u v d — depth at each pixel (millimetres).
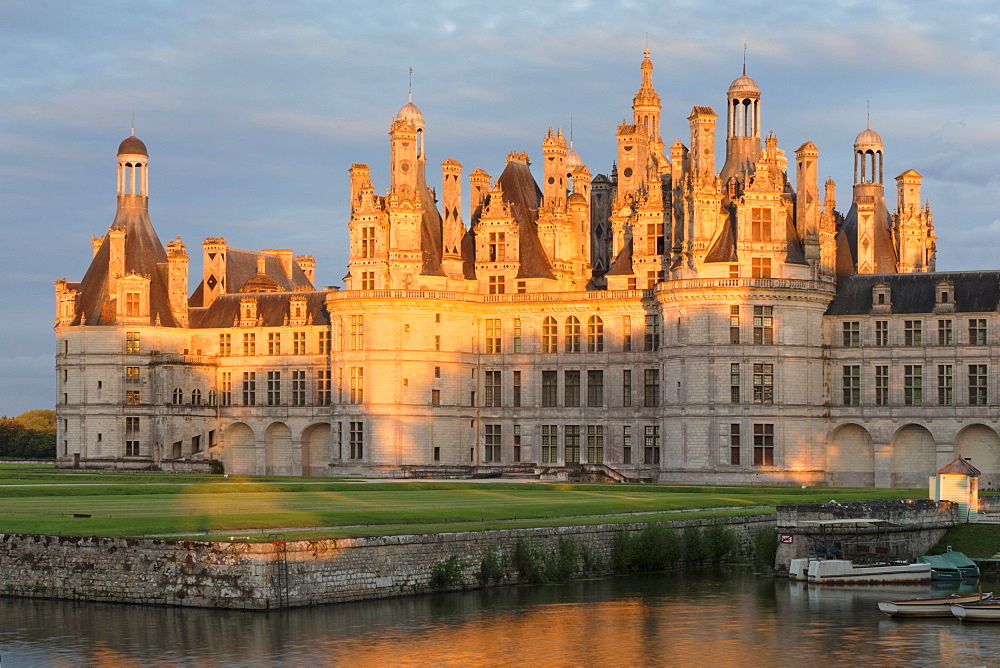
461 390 178875
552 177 183000
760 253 161250
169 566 90938
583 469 172000
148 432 194375
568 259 182875
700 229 163000
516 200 185125
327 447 190875
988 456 159125
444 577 95938
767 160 162375
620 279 177625
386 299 174125
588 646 83812
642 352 173625
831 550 106500
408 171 176250
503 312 180375
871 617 92062
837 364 164000
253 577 88625
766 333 161125
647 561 106562
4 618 88250
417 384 175250
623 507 119375
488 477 173875
